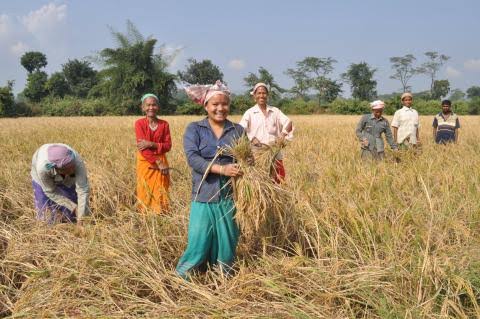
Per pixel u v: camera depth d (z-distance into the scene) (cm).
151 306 371
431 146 1199
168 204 641
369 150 987
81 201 556
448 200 564
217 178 430
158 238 488
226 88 435
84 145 1356
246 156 429
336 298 382
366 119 988
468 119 3750
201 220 426
